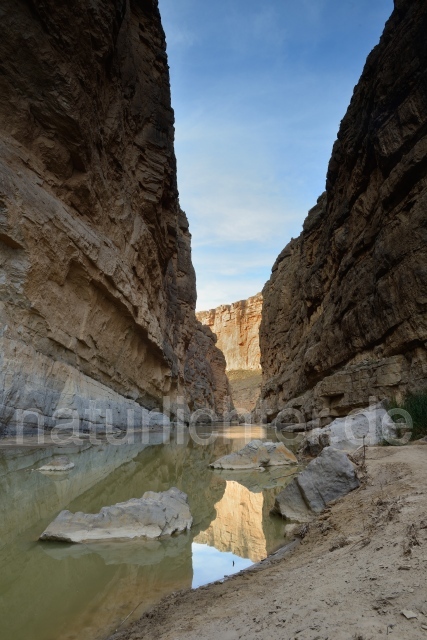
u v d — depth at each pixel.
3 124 15.18
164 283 35.44
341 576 3.40
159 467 12.78
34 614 3.84
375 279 19.00
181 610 3.77
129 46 24.45
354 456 8.69
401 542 3.73
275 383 42.44
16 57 15.00
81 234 17.83
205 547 5.77
